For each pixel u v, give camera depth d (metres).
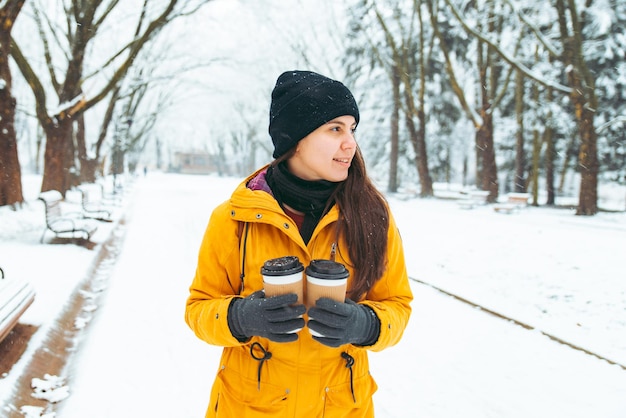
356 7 27.05
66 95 14.20
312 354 1.33
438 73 29.39
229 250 1.41
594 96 15.59
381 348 1.28
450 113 30.08
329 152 1.33
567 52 15.68
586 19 18.64
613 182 23.19
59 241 8.66
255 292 1.24
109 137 37.91
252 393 1.35
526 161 27.36
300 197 1.42
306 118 1.32
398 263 1.53
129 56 13.68
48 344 4.30
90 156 27.70
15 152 11.27
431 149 31.89
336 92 1.34
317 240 1.39
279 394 1.33
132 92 22.47
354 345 1.28
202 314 1.31
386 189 29.58
